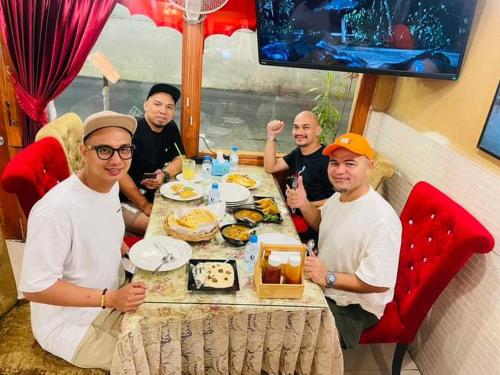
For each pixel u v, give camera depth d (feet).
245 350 4.75
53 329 4.32
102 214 4.41
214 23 8.15
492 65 5.91
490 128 5.60
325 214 6.17
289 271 4.56
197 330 4.43
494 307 5.25
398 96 8.55
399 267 6.20
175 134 8.41
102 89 8.59
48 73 7.88
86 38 7.70
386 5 6.61
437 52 6.63
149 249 5.12
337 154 5.40
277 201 7.14
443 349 6.21
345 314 5.39
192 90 8.53
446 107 6.89
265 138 9.56
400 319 5.70
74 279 4.33
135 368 4.26
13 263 8.39
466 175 6.12
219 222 5.97
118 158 4.18
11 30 7.48
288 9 6.83
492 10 6.05
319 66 7.31
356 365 6.82
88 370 4.31
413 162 7.64
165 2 7.82
